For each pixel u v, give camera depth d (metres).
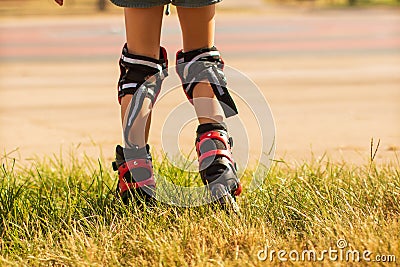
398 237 5.05
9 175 6.66
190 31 5.87
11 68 18.17
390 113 11.55
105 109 12.21
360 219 5.38
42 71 17.58
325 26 31.50
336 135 9.76
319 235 5.16
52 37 26.80
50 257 5.10
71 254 5.08
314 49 22.55
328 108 12.04
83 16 38.25
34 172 7.52
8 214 5.77
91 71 17.58
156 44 5.86
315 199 5.84
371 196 6.00
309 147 8.94
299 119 11.04
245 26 31.59
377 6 48.41
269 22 33.94
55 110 12.08
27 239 5.55
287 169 7.26
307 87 14.55
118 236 5.29
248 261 4.79
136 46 5.82
